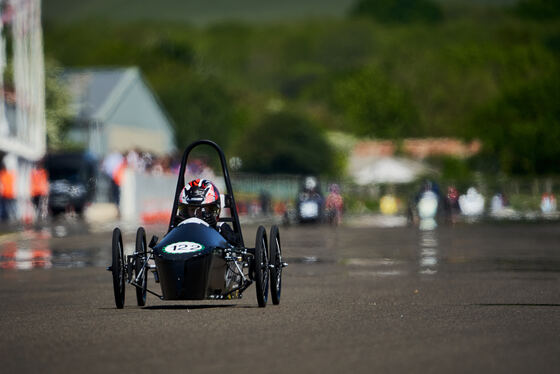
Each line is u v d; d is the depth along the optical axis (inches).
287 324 1622.8
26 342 1443.2
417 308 1876.2
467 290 2271.2
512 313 1792.6
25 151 6870.1
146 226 6245.1
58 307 1926.7
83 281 2564.0
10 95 6904.5
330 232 5654.5
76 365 1242.6
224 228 1918.1
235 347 1374.3
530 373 1176.2
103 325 1621.6
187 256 1742.1
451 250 3909.9
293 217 6825.8
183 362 1255.5
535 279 2583.7
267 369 1205.1
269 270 1897.1
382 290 2277.3
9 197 6702.8
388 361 1258.0
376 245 4288.9
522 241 4596.5
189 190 1895.9
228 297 1838.1
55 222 6870.1
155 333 1517.0
